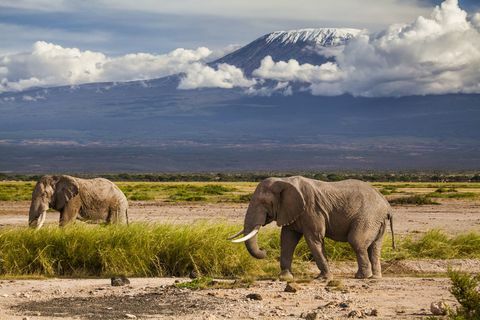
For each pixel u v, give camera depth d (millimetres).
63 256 24750
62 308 17344
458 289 15562
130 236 25422
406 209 60812
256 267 25203
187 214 53406
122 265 24578
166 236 25391
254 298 18156
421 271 25625
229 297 18438
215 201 70812
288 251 23266
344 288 20219
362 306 17312
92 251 24859
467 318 15164
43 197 32719
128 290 20016
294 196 22438
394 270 25766
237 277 24078
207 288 20219
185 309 17016
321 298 18344
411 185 139625
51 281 22672
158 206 63000
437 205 66562
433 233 30188
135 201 70875
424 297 18734
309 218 22609
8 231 25703
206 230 25969
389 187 122375
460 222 47438
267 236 28594
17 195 78625
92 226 27047
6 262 24531
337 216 22781
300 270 25266
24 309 17266
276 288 20219
